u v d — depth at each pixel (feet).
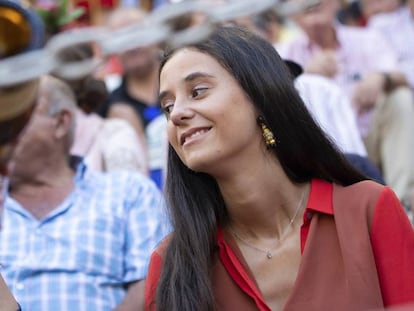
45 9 19.88
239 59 14.99
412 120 32.12
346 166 15.67
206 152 14.62
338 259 14.74
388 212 14.90
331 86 27.53
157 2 36.81
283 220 15.38
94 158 25.66
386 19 37.65
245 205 15.19
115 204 20.66
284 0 10.31
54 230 20.16
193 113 14.70
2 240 20.02
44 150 20.53
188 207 15.60
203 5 9.75
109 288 19.98
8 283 19.61
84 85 24.89
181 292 14.82
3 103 9.05
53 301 19.51
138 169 25.93
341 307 14.28
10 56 9.08
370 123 32.68
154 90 31.94
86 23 35.45
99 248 20.10
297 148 15.35
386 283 14.61
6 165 10.23
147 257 20.25
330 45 33.91
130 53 31.35
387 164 31.94
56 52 8.98
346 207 15.05
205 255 15.15
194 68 14.85
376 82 32.58
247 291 14.79
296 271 14.92
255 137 15.01
